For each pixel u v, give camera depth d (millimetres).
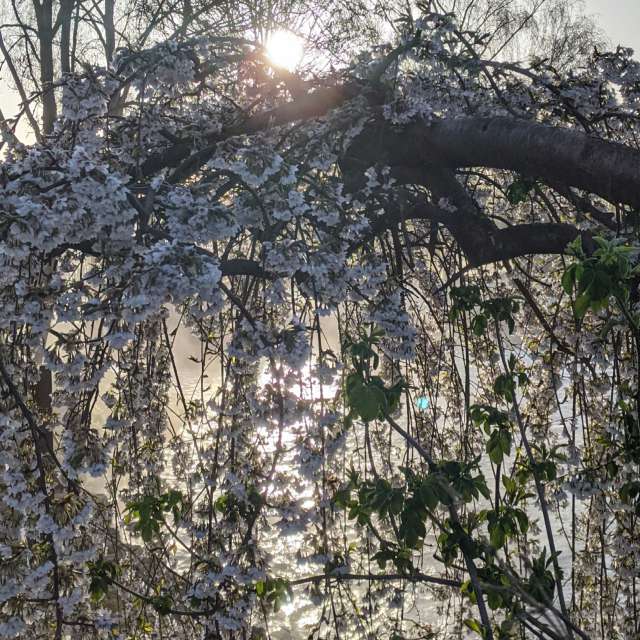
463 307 3348
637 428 3344
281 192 2717
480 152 3553
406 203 3756
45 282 2797
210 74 3729
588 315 4148
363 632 3920
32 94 3342
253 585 2990
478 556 2734
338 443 3051
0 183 2422
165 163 3701
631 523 3990
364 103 3508
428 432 4277
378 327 3184
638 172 3025
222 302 2500
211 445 3748
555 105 4180
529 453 3018
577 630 2672
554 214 3756
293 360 2727
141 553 4031
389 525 4188
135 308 2320
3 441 2725
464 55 4172
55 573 2637
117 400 3699
